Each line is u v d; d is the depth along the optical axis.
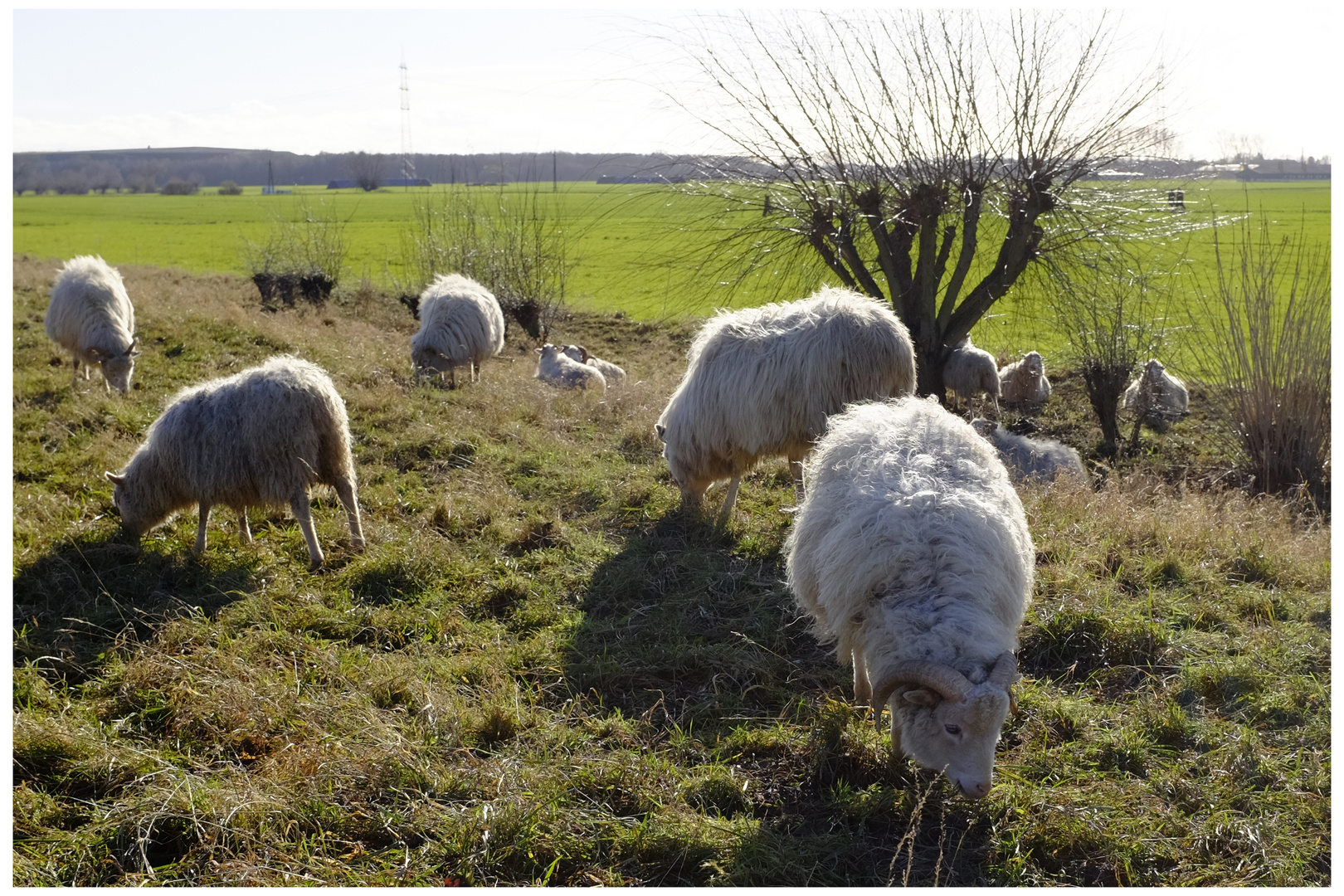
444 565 5.84
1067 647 4.96
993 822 3.63
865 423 4.62
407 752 3.85
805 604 4.41
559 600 5.56
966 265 11.20
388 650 4.94
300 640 4.86
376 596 5.54
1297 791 3.75
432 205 26.83
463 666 4.68
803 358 6.17
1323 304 9.55
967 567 3.71
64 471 7.46
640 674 4.73
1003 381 13.15
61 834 3.35
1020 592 4.00
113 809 3.48
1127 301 11.77
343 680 4.51
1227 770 3.90
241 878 3.17
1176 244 13.79
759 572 5.86
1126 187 10.89
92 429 8.71
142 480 5.94
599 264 29.83
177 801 3.50
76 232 48.69
